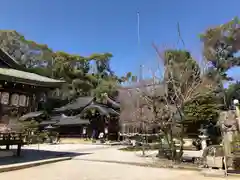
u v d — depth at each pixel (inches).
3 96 476.4
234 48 1117.7
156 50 495.5
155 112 465.1
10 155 505.4
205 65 479.5
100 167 399.2
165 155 505.0
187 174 331.6
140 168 389.4
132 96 636.7
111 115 1550.2
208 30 1112.2
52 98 2224.4
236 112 427.2
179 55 484.4
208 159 361.1
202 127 775.1
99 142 1322.6
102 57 3314.5
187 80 462.9
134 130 886.4
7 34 2513.5
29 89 529.3
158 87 480.1
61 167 395.9
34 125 1270.9
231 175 314.0
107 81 2539.4
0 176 307.4
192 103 755.4
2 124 467.2
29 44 2691.9
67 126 1571.1
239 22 1143.6
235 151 360.5
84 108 1619.1
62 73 2775.6
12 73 480.4
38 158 482.9
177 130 525.7
